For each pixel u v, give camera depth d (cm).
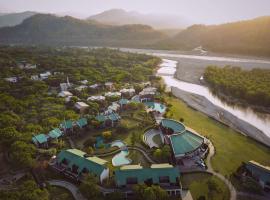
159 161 10944
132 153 11731
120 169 9512
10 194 8150
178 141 11431
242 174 10012
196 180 9831
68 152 10681
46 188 9156
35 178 9800
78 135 13225
